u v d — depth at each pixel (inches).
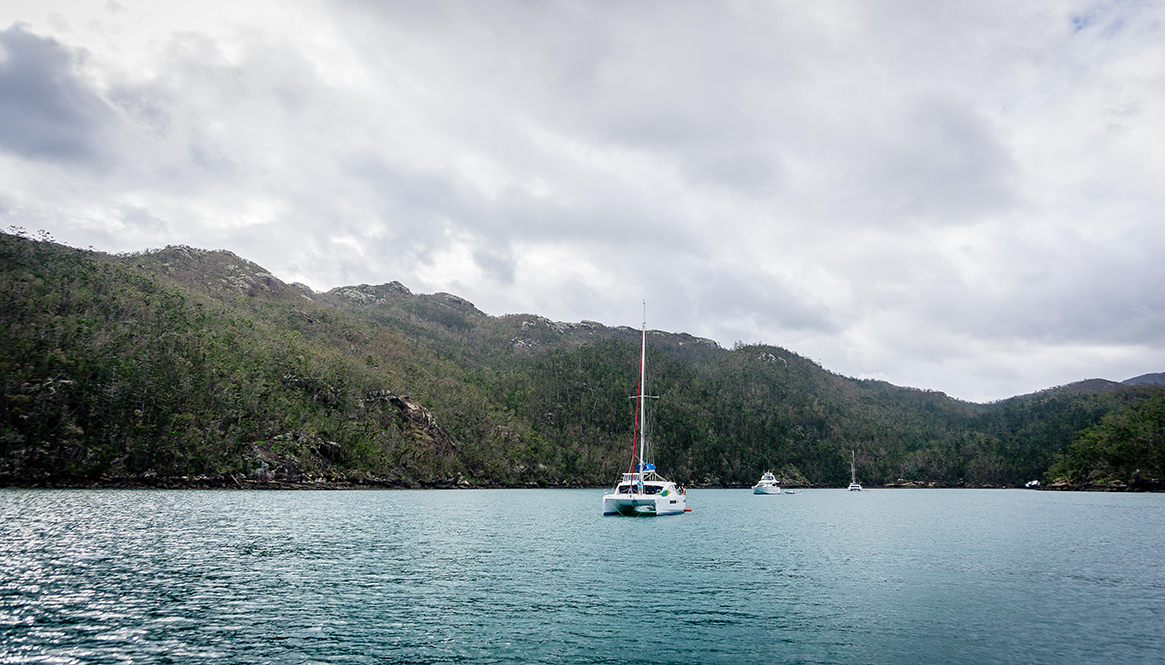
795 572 1401.3
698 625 940.0
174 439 4362.7
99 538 1715.1
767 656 801.6
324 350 6875.0
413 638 856.9
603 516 2883.9
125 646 800.9
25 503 2731.3
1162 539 2137.1
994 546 1924.2
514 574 1323.8
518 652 805.2
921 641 871.7
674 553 1676.9
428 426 6382.9
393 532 2082.9
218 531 1955.0
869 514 3449.8
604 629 914.7
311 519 2461.9
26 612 942.4
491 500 4249.5
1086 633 916.0
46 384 4067.4
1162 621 983.6
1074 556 1705.2
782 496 6240.2
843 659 793.6
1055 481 7696.9
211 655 773.3
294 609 1000.2
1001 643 863.7
